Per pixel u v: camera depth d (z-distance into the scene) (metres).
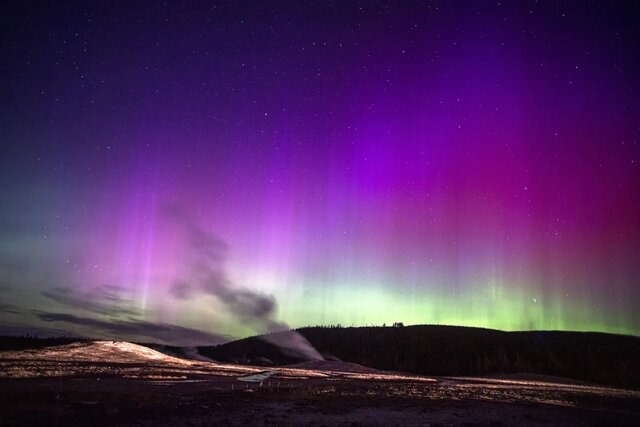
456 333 140.62
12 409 15.96
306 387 31.53
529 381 61.50
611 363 95.25
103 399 19.55
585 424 18.31
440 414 19.83
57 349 51.62
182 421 15.36
